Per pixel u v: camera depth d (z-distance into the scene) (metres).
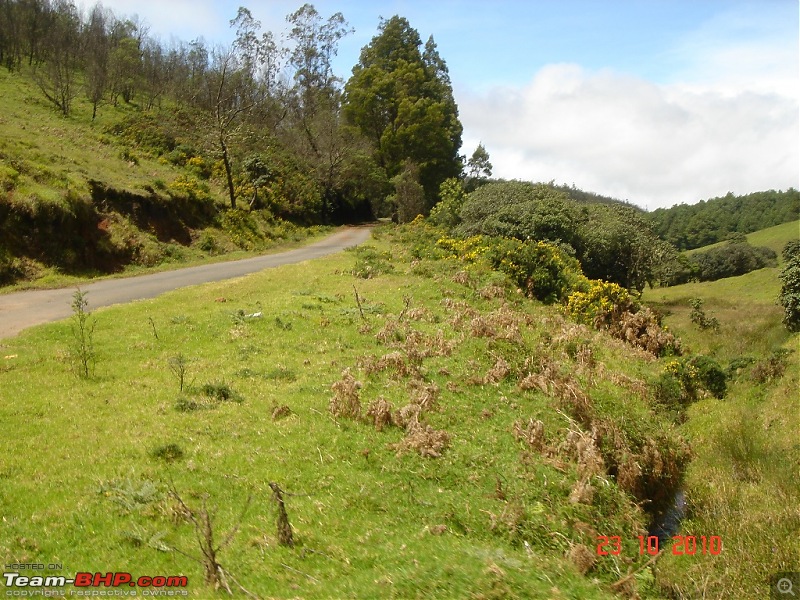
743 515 9.80
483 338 14.23
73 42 56.16
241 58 56.75
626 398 13.47
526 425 10.46
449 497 8.22
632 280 35.75
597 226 34.66
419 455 9.09
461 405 11.03
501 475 8.95
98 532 6.43
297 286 20.16
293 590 5.67
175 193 31.25
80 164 27.80
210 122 47.84
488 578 6.09
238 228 34.97
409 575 6.01
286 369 12.04
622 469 10.10
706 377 17.53
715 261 65.31
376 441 9.34
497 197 34.09
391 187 59.09
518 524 7.92
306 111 63.69
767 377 17.83
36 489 7.13
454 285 20.30
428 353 13.23
